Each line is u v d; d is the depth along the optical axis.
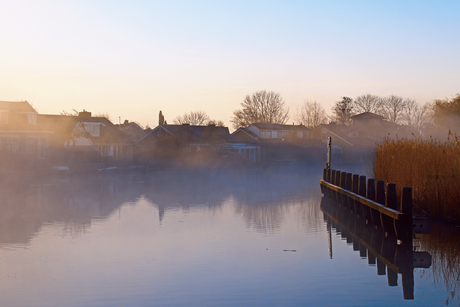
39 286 9.77
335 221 17.66
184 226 16.62
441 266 11.04
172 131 69.88
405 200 12.46
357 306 8.45
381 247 13.09
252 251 12.68
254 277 10.26
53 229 16.09
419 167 17.12
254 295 9.09
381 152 21.69
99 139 64.38
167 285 9.76
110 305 8.68
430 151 17.28
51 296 9.16
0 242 14.01
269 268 10.96
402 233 12.49
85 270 10.94
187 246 13.36
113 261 11.75
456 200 15.60
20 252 12.73
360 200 16.89
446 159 16.58
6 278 10.37
